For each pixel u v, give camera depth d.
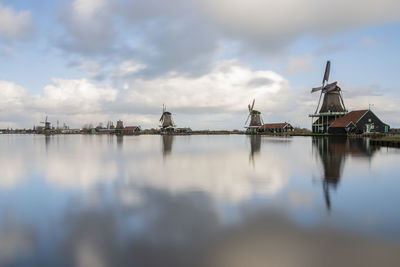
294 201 7.80
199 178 11.25
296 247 4.98
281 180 10.78
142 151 24.95
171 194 8.66
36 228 5.93
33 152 24.27
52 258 4.62
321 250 4.87
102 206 7.43
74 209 7.20
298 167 14.15
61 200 8.05
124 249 4.92
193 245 5.04
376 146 28.45
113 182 10.50
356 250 4.86
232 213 6.82
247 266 4.36
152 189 9.36
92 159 18.44
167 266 4.35
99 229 5.82
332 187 9.56
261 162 16.41
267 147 28.95
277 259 4.57
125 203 7.70
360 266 4.35
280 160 17.28
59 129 148.00
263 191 9.02
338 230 5.73
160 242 5.18
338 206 7.36
